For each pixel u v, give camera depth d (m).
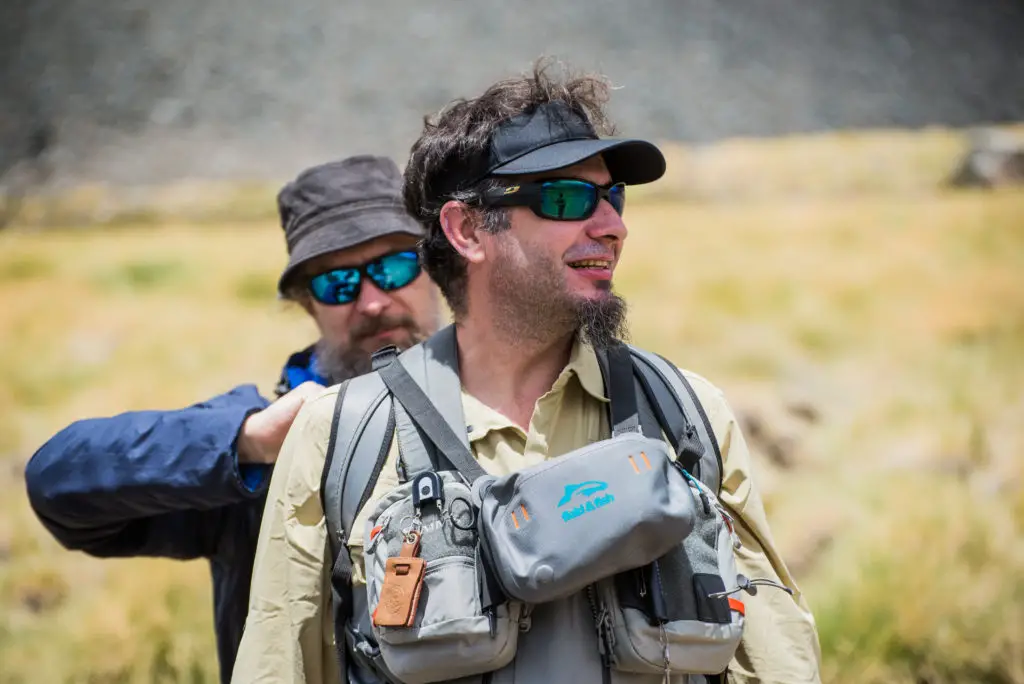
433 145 5.29
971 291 31.86
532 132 5.00
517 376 5.20
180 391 26.02
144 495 5.99
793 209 53.09
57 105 113.94
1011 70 127.88
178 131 111.19
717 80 123.81
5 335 33.31
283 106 117.50
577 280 4.96
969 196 53.50
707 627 4.51
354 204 6.98
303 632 4.96
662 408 5.04
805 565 14.24
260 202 71.81
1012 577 13.21
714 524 4.73
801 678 4.94
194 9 137.88
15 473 20.98
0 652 13.20
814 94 122.31
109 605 13.94
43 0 136.00
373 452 4.93
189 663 12.39
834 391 23.12
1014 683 11.48
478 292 5.25
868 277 35.69
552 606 4.62
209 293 39.03
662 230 48.88
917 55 131.75
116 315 35.31
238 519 6.57
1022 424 20.03
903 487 16.52
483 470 4.79
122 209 71.75
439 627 4.42
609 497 4.28
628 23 137.75
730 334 28.55
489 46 131.12
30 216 70.00
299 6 140.38
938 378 23.64
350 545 4.85
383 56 129.00
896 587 12.95
